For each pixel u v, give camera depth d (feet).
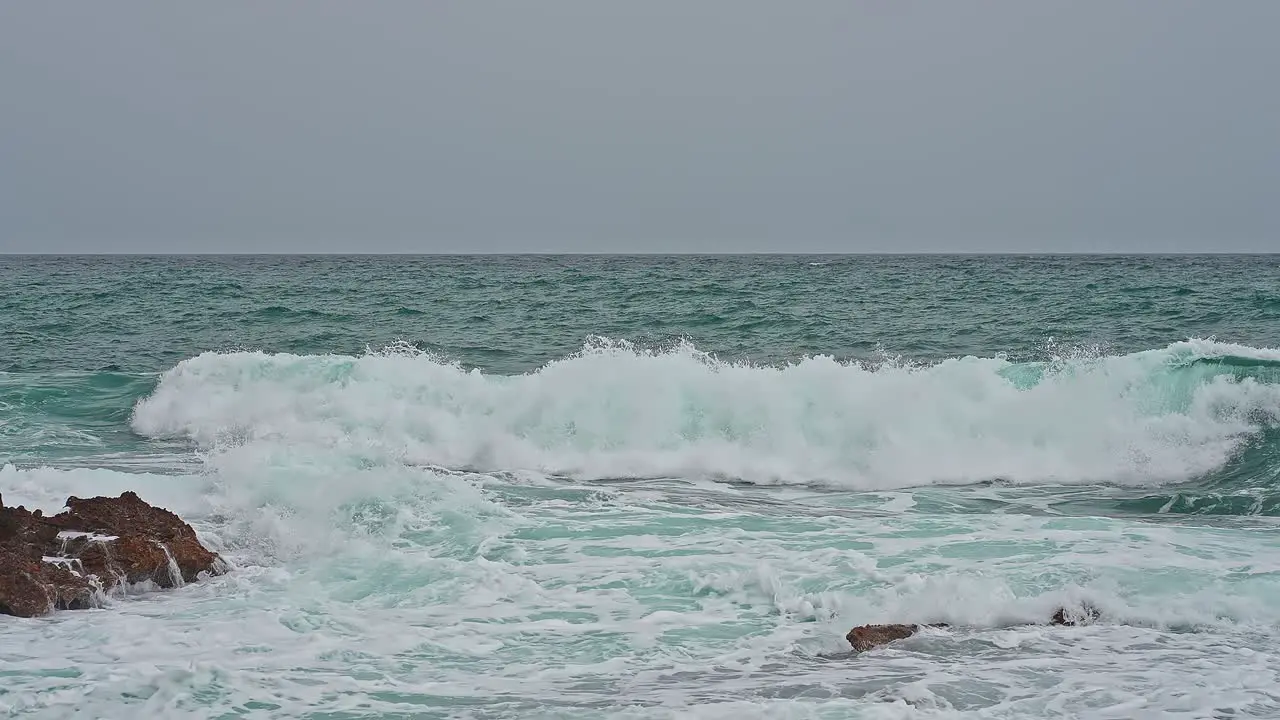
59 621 25.20
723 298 123.54
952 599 25.89
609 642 24.14
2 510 28.68
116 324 98.99
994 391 46.65
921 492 41.47
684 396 47.83
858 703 20.45
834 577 28.45
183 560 28.68
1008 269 211.61
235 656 22.97
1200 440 44.29
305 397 52.42
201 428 51.75
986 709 20.29
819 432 45.96
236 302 122.83
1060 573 28.63
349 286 153.28
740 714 19.93
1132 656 23.07
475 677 22.03
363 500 35.81
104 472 38.01
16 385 60.80
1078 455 44.29
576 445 47.26
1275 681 21.53
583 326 95.25
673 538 33.06
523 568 29.81
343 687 21.38
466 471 45.75
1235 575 28.25
